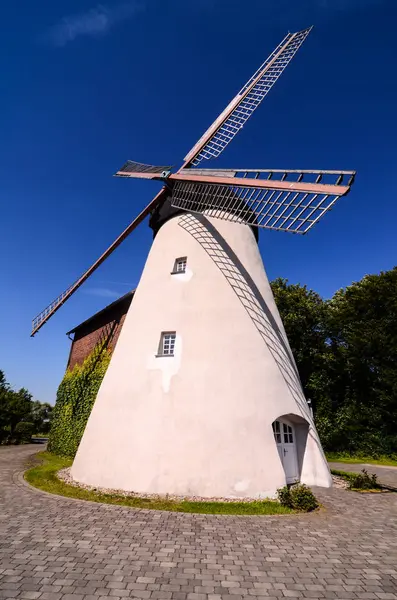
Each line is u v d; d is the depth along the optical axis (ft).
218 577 16.24
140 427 33.32
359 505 30.53
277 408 35.24
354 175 26.30
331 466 62.49
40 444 101.04
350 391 87.30
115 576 15.89
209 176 41.16
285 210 32.73
